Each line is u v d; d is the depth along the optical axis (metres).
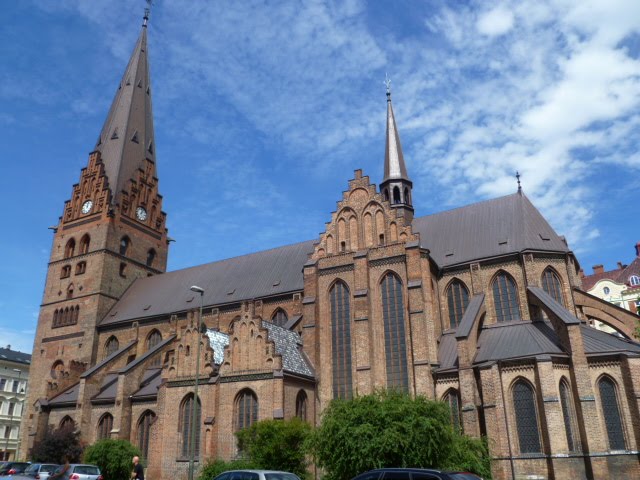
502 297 60.47
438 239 69.25
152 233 100.19
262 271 79.75
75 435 66.50
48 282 94.25
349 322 59.81
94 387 71.56
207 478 45.66
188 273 89.69
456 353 56.00
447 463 36.88
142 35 112.19
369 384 54.72
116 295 90.56
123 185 96.62
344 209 64.81
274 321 71.50
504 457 46.44
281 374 51.97
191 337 58.47
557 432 45.38
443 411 38.47
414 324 55.22
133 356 79.75
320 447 38.88
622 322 58.81
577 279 64.00
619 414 47.47
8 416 126.62
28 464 55.88
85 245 93.50
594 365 49.22
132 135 101.69
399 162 77.56
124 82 107.75
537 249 60.38
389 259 59.66
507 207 67.88
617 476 45.28
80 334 86.50
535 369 48.25
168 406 57.19
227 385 54.31
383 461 35.62
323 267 63.12
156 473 55.19
